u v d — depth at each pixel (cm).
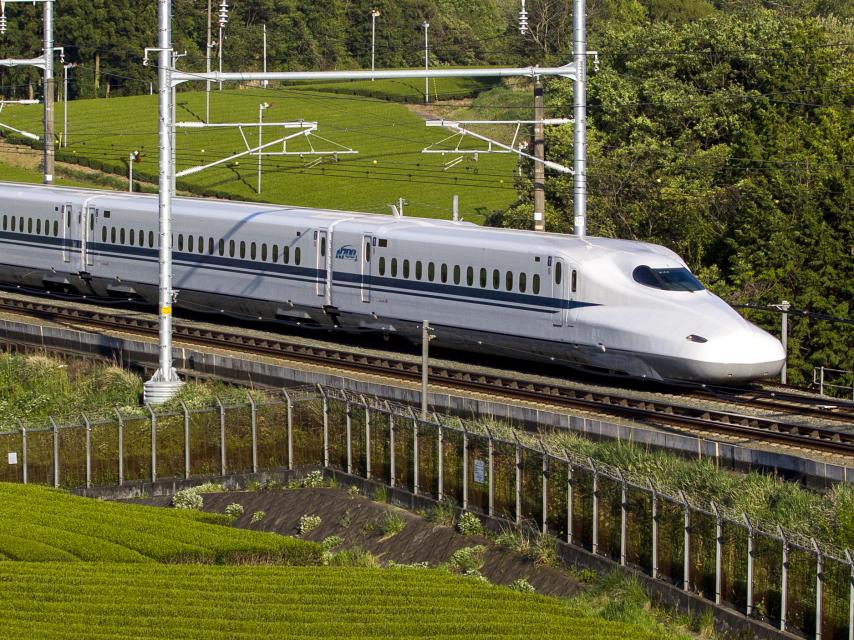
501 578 10312
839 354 18675
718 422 12175
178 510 12475
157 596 9856
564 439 11431
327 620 9138
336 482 12875
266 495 12756
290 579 10244
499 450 11081
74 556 11112
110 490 13488
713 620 8869
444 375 14525
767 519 9338
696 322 13125
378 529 11600
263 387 14625
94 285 19200
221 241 17550
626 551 9781
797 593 8438
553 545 10312
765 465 10525
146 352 15800
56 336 16862
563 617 9012
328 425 13162
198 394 14388
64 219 19388
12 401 15538
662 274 13725
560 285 13975
